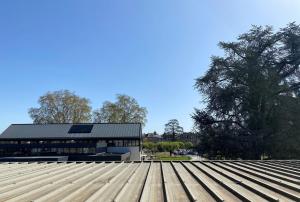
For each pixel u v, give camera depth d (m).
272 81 39.19
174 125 123.75
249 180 9.43
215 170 12.34
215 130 40.06
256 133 37.59
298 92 40.34
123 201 6.60
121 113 80.25
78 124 57.69
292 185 8.18
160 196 7.33
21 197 7.01
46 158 31.20
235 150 38.16
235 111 40.06
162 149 93.69
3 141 54.44
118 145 53.69
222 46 42.09
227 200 6.74
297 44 39.47
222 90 39.97
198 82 42.62
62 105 75.94
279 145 36.94
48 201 6.51
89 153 51.88
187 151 90.56
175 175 11.05
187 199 6.91
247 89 40.25
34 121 75.44
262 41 41.22
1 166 14.70
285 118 38.09
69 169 13.16
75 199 6.72
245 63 40.09
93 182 9.24
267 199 6.72
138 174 11.37
